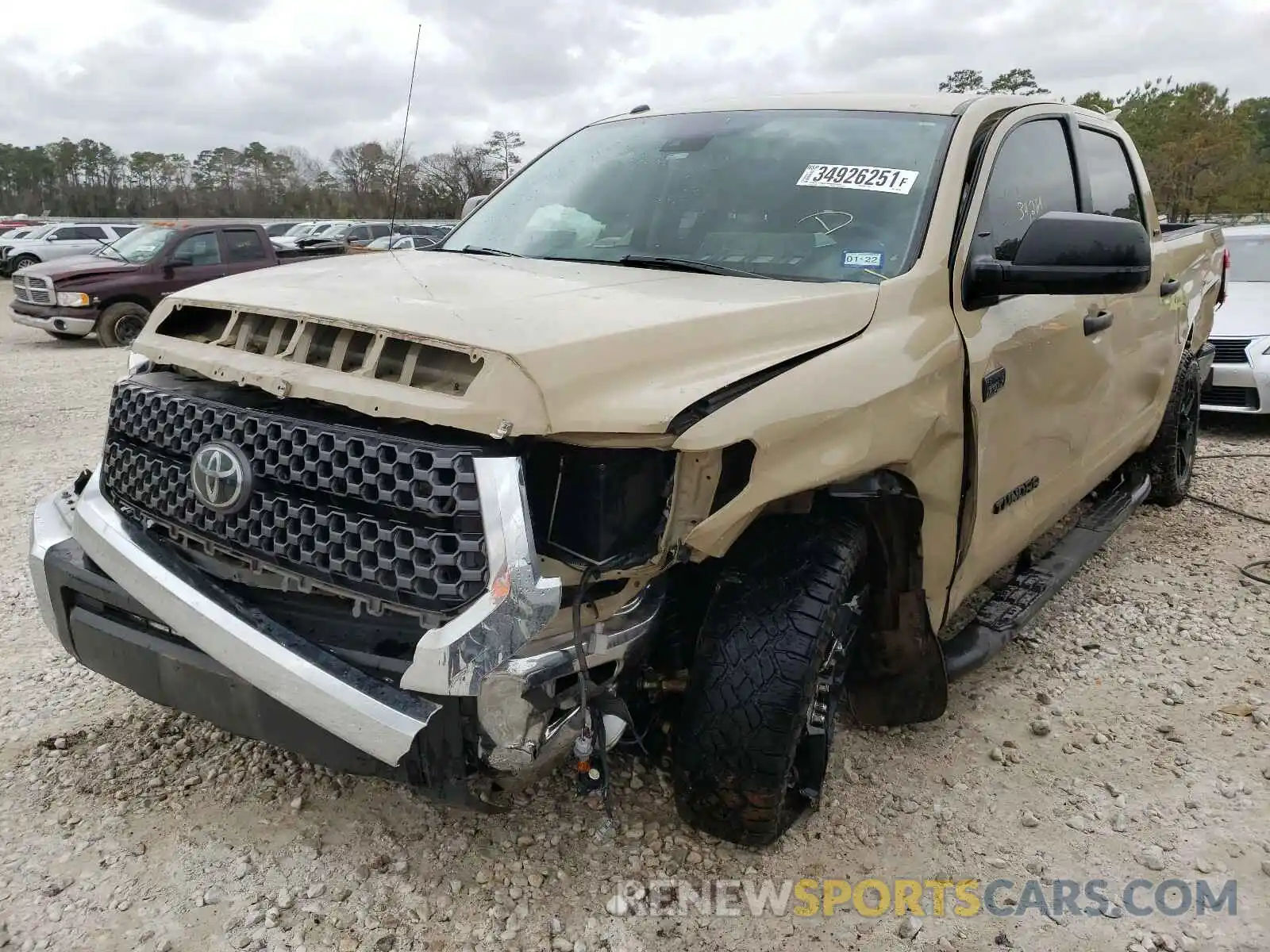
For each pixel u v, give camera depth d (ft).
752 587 8.52
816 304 8.66
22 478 21.93
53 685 12.00
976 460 9.88
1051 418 11.96
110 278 47.91
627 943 8.10
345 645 7.45
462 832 9.34
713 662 8.34
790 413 7.67
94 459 24.08
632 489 7.36
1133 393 15.47
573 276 9.48
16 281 48.55
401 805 9.71
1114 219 9.29
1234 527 19.01
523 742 7.17
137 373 9.32
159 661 8.45
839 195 10.49
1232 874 9.09
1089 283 9.32
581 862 9.00
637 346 7.41
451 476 6.84
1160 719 11.81
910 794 10.23
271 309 8.14
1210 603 15.26
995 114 11.60
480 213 13.00
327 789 9.95
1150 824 9.80
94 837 9.15
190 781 10.04
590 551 7.30
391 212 14.07
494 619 6.71
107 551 8.43
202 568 8.27
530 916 8.35
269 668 7.38
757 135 11.65
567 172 12.68
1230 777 10.59
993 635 11.84
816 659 8.29
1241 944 8.25
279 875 8.73
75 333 47.88
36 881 8.56
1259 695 12.36
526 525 6.86
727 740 8.25
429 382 7.22
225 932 8.07
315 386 7.48
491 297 8.23
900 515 9.45
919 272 9.51
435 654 6.72
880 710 10.52
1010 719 11.78
